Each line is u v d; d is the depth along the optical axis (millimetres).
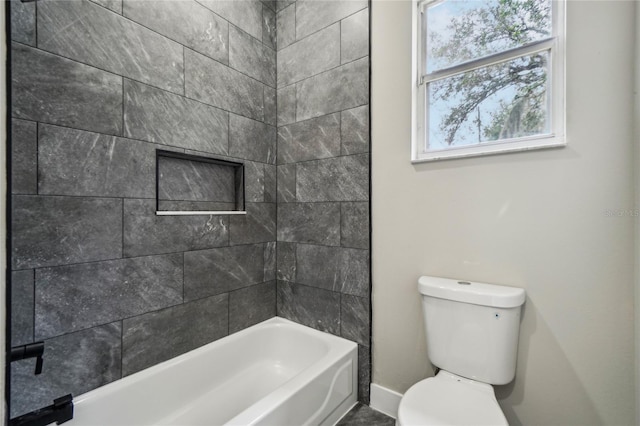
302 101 2031
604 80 1162
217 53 1792
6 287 389
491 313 1269
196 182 1725
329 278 1918
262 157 2066
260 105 2057
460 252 1479
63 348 1218
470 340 1312
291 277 2102
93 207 1295
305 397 1412
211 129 1755
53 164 1188
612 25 1146
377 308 1744
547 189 1276
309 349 1904
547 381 1289
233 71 1882
